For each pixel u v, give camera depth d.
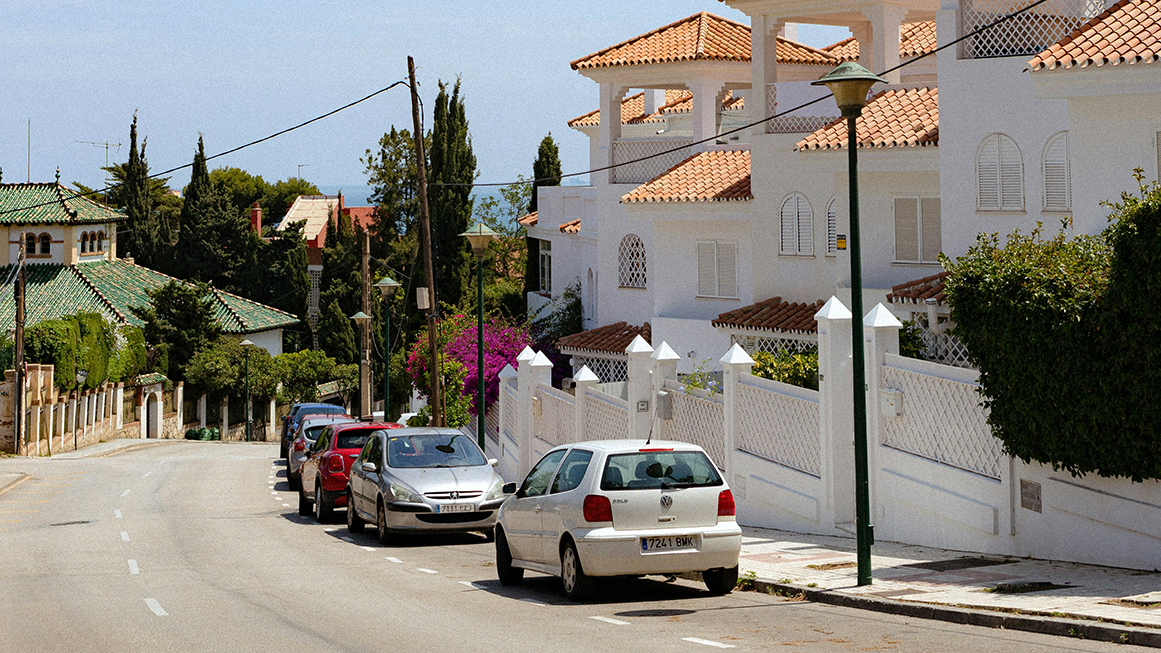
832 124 26.14
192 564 17.66
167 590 15.02
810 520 17.03
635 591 13.77
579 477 13.16
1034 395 12.95
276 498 29.52
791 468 17.53
